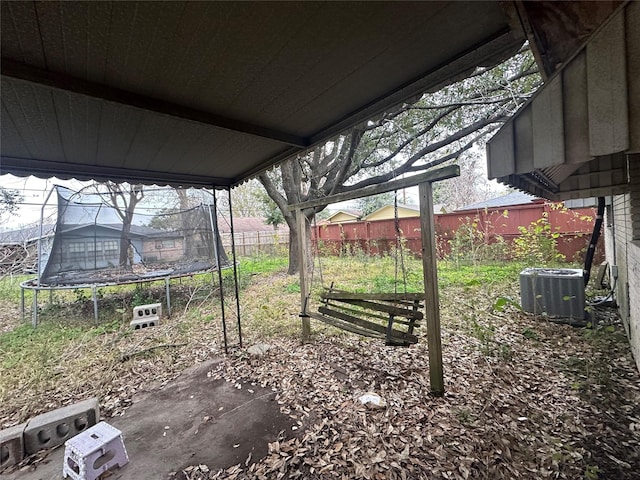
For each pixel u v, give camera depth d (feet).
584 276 13.10
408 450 5.79
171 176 10.36
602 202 13.58
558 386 7.71
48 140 6.85
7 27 3.42
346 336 12.44
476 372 8.70
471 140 18.13
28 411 8.20
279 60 4.41
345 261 32.35
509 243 27.20
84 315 18.16
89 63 4.24
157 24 3.52
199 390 8.83
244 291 22.40
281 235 49.90
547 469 5.18
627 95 2.81
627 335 10.19
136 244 22.04
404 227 33.68
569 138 3.18
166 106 5.48
